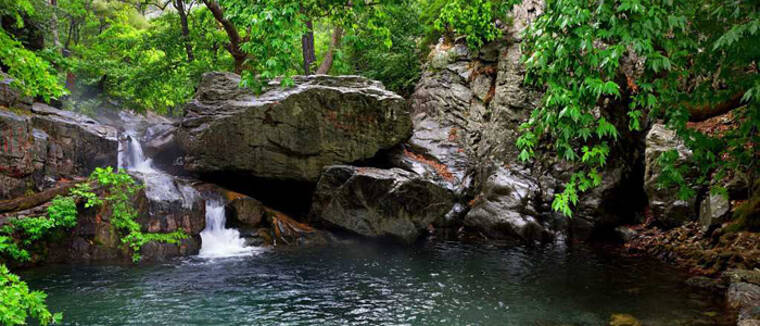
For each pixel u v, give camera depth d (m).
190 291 8.64
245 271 10.22
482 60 19.77
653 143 13.32
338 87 15.93
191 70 22.94
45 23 20.30
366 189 13.86
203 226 12.35
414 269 10.66
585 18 4.06
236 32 20.92
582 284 9.38
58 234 10.24
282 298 8.37
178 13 24.02
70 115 13.81
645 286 9.18
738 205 11.30
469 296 8.62
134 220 11.12
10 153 10.31
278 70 5.40
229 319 7.26
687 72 5.42
